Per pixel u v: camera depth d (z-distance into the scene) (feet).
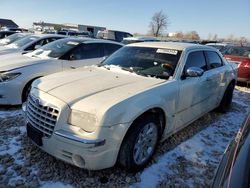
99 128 9.35
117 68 14.14
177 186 10.42
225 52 36.27
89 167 9.57
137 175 10.91
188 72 13.28
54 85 11.46
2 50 29.60
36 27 143.95
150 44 15.69
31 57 21.26
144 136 11.12
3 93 17.33
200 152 13.41
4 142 12.85
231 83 20.01
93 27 135.23
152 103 10.86
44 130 10.26
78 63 21.36
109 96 10.32
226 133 16.26
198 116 15.88
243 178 5.19
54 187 9.84
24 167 10.89
